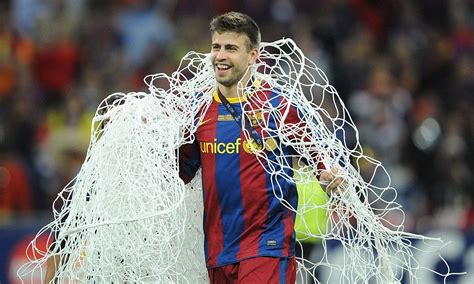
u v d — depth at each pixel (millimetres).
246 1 57531
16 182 42906
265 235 22797
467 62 58312
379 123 50469
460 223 47219
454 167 48406
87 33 54469
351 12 58125
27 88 50469
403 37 59500
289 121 23125
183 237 23250
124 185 22500
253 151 22875
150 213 21641
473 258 41344
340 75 52906
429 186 48219
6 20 53000
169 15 57031
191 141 23391
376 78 53000
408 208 46594
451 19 62719
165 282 22781
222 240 23031
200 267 24250
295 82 22984
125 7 56344
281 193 22844
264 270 22547
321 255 37688
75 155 44625
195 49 54000
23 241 38000
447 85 56938
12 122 46688
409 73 56375
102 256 22188
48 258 23297
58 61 52531
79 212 22500
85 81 50500
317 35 55156
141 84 51875
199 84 24047
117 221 21562
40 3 54469
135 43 54875
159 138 22750
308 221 28719
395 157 49281
